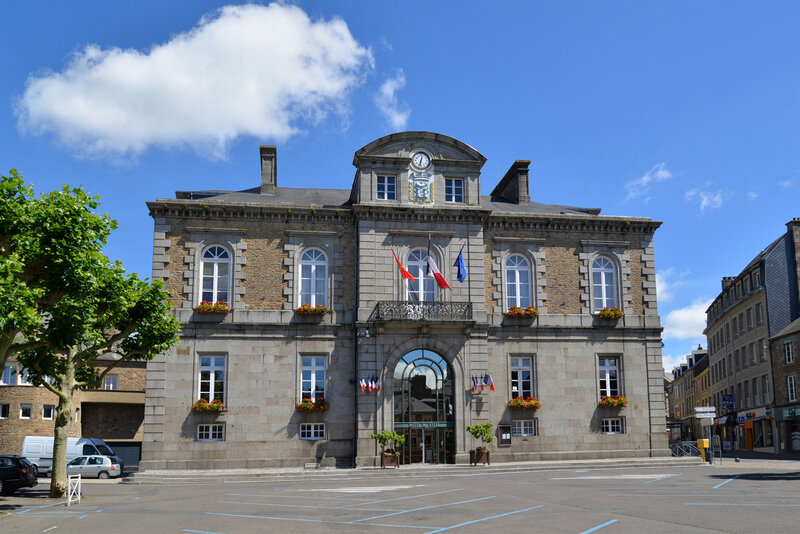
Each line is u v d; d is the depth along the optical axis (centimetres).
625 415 2959
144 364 4169
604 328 3005
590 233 3084
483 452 2719
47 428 3591
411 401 2781
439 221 2927
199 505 1720
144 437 2645
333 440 2745
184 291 2772
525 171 3391
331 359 2802
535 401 2877
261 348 2769
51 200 1725
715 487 1903
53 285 1720
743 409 5081
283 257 2858
